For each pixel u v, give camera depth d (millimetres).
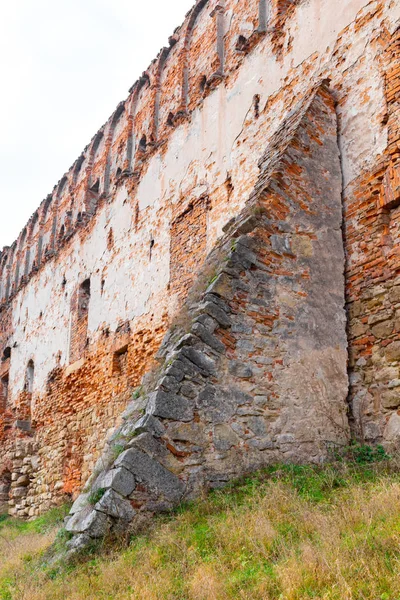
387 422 6785
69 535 6000
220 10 12359
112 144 17016
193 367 6465
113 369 13812
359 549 4035
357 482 5785
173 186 12633
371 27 8125
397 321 6879
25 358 21156
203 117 12023
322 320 7395
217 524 5332
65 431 16172
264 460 6574
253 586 4059
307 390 7047
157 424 6133
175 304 11516
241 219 7695
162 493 5969
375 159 7633
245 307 6949
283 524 5031
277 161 7781
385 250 7266
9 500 18734
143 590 4457
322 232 7730
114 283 14672
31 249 23531
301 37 9578
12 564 7062
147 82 15172
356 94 8148
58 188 21062
